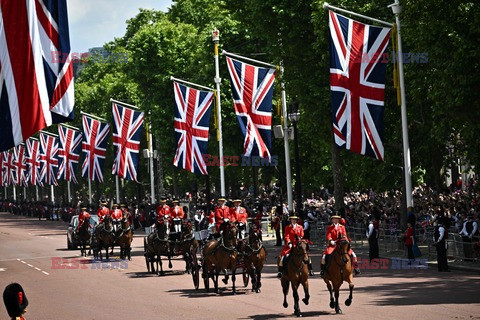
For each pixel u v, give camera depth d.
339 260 96.31
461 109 142.12
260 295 119.81
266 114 193.12
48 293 137.00
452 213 178.88
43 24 85.94
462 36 135.50
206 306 110.38
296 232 100.50
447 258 153.25
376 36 147.38
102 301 122.38
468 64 136.50
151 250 158.12
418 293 110.00
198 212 197.88
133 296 126.38
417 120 192.12
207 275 127.62
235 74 193.25
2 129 84.94
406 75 162.62
